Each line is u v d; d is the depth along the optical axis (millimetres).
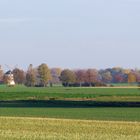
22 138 37875
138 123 52188
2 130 44000
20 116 64188
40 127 47281
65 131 43656
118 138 38500
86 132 42906
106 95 138750
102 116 65188
